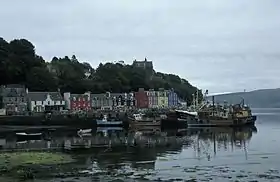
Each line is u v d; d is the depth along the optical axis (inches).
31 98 6038.4
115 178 1519.4
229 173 1609.3
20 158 1951.3
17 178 1508.4
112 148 2476.6
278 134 3457.2
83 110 5866.1
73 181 1466.5
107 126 4601.4
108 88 7559.1
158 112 5423.2
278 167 1738.4
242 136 3284.9
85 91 7175.2
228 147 2486.5
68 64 7775.6
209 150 2343.8
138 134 3617.1
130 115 4793.3
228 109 5049.2
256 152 2226.9
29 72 6624.0
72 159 1975.9
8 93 5885.8
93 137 3316.9
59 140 3058.6
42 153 2153.1
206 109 5059.1
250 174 1584.6
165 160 1957.4
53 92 6368.1
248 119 4690.0
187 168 1728.6
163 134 3597.4
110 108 6633.9
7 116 4623.5
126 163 1866.4
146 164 1836.9
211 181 1464.1
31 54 6929.1
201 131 3959.2
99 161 1920.5
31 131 4092.0
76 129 4372.5
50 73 6889.8
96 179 1501.0
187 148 2459.4
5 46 6663.4
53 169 1695.4
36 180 1480.1
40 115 4751.5
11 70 6363.2
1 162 1834.4
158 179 1501.0
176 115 4788.4
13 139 3198.8
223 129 4229.8
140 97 7564.0
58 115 4739.2
